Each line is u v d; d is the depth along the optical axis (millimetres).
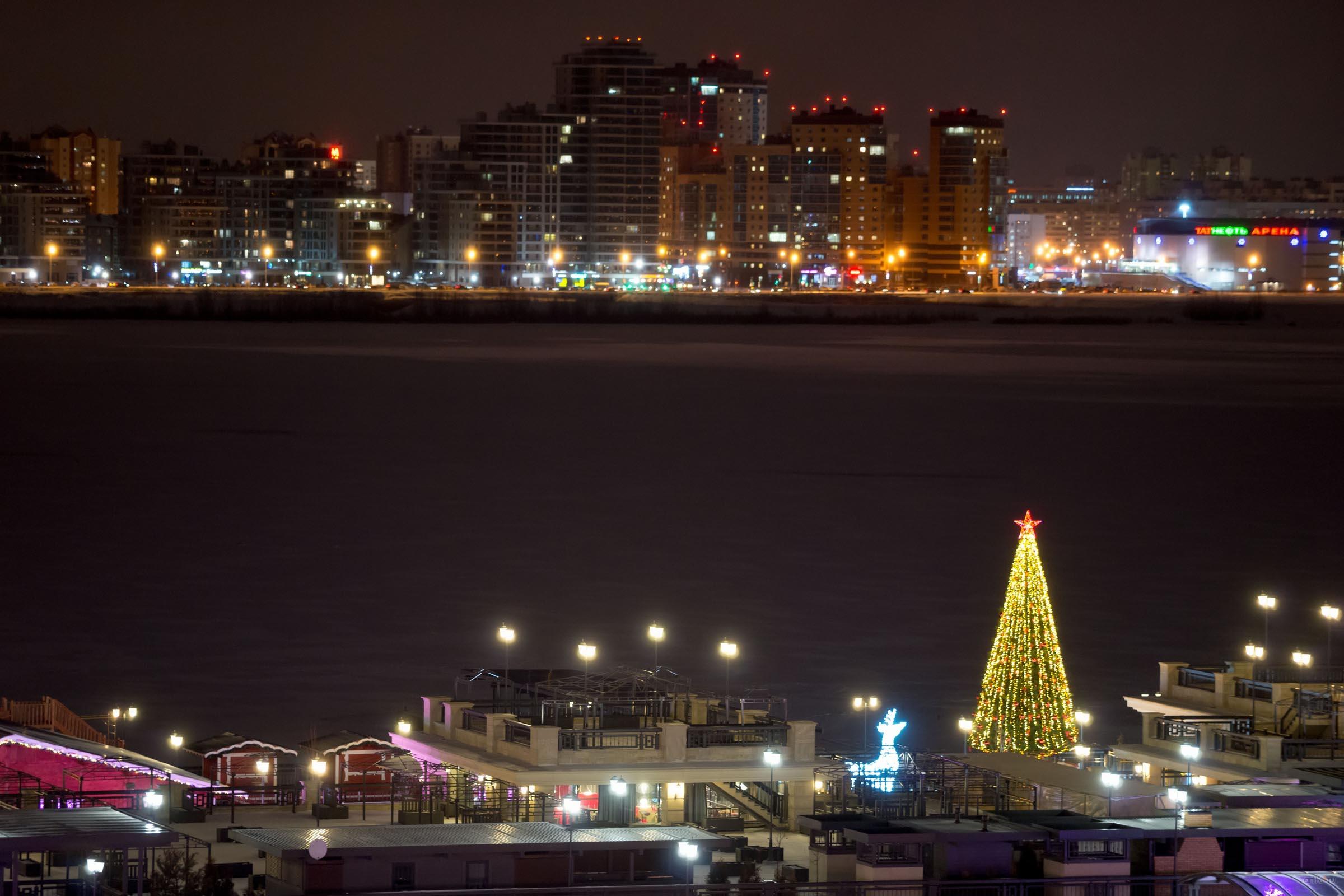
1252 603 108125
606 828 43125
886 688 81750
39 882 39844
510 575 116188
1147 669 86938
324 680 82562
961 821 43719
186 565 118062
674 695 54781
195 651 89062
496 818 48500
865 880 42062
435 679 83312
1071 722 58188
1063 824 42906
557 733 50875
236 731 71938
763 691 77562
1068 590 112250
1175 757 55188
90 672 83938
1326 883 40938
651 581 114875
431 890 40094
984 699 59188
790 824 49500
